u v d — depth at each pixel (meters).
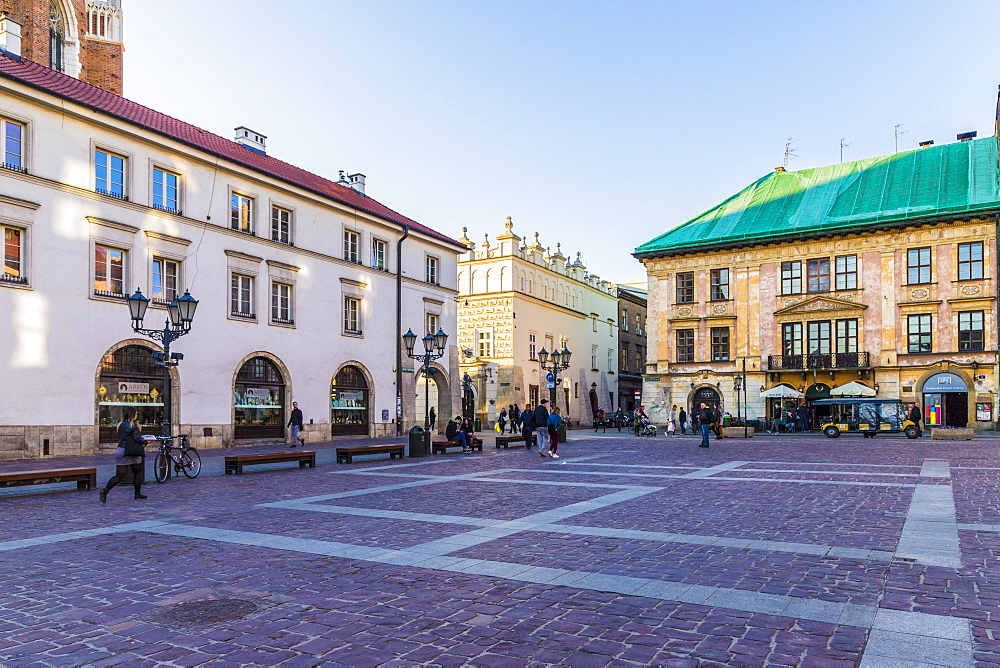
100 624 6.29
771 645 5.54
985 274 43.28
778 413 48.34
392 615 6.43
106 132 26.66
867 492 14.34
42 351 24.16
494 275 56.25
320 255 35.81
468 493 14.98
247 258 31.95
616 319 76.06
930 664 5.13
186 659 5.44
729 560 8.40
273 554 9.02
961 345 43.94
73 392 24.98
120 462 14.21
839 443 32.88
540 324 59.72
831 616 6.24
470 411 55.38
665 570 7.95
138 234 27.50
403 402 40.81
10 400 23.22
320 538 10.05
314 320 35.41
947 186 46.50
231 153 33.94
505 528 10.67
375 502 13.73
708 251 51.25
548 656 5.39
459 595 7.04
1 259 23.41
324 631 6.02
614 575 7.75
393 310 40.59
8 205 23.41
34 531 10.92
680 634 5.82
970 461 21.52
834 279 47.56
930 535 9.75
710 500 13.55
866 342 46.25
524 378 56.66
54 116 25.05
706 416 30.41
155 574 8.06
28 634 6.05
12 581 7.82
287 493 15.33
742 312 49.97
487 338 56.16
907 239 45.50
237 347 31.28
